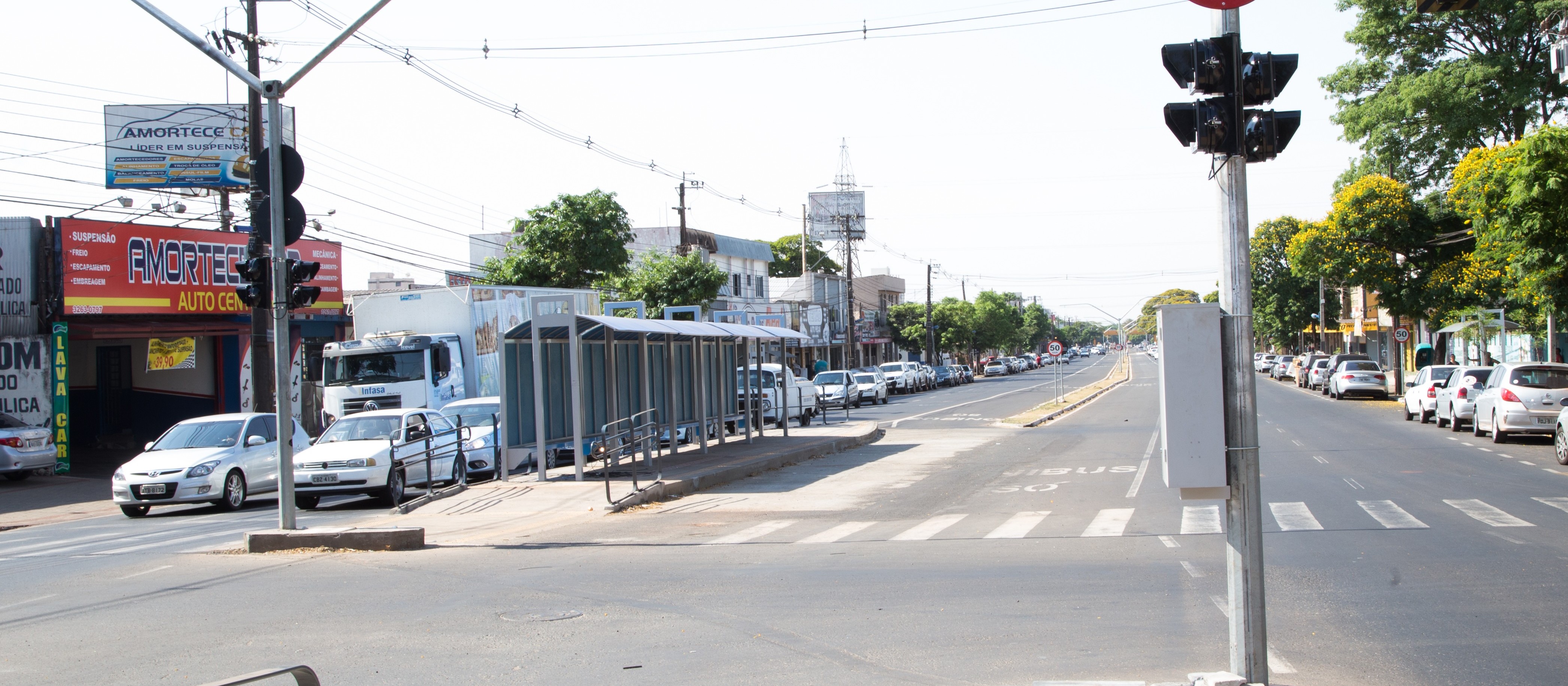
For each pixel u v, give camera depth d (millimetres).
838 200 70125
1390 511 13227
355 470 17828
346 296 50688
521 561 11242
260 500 20250
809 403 36688
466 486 19234
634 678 6586
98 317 26172
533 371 19500
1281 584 8984
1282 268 78375
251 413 20375
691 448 26562
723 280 49188
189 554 12445
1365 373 43938
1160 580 9227
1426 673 6402
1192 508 14156
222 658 7223
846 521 14344
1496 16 37031
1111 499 15680
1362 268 40031
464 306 28250
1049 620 7891
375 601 9078
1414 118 38469
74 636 7969
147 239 27219
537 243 43312
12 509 19828
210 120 32281
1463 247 39562
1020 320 157000
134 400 30500
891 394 64812
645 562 11031
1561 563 9594
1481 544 10695
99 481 23953
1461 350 52375
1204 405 5629
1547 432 22125
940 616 8109
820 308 72562
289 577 10430
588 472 20172
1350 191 39969
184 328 27969
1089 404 46656
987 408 46438
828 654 7059
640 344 22297
